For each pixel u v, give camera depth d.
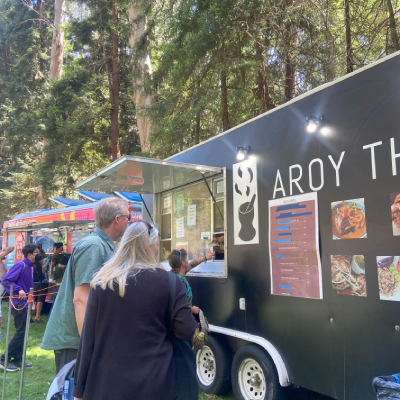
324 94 3.06
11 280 5.05
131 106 14.05
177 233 5.20
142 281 1.75
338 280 2.76
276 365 3.11
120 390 1.61
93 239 2.37
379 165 2.57
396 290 2.37
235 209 3.98
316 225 2.99
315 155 3.08
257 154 3.75
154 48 12.30
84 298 2.27
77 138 15.02
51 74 18.50
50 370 5.14
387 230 2.47
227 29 8.91
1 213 23.62
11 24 20.62
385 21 8.30
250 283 3.64
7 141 20.06
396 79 2.53
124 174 4.53
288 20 8.86
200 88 9.98
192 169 4.20
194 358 1.91
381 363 2.41
